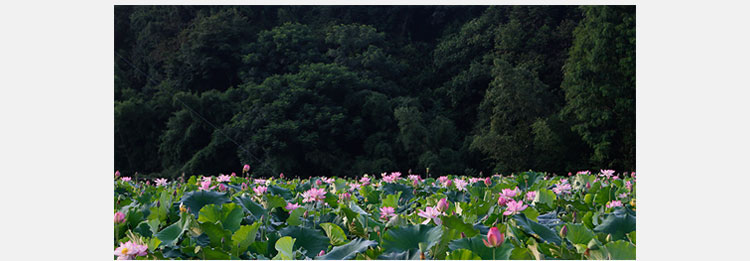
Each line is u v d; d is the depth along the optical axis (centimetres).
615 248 204
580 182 520
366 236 262
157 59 2502
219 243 244
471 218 283
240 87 2267
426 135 2066
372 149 2122
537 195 356
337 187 457
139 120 2270
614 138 1836
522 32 2208
